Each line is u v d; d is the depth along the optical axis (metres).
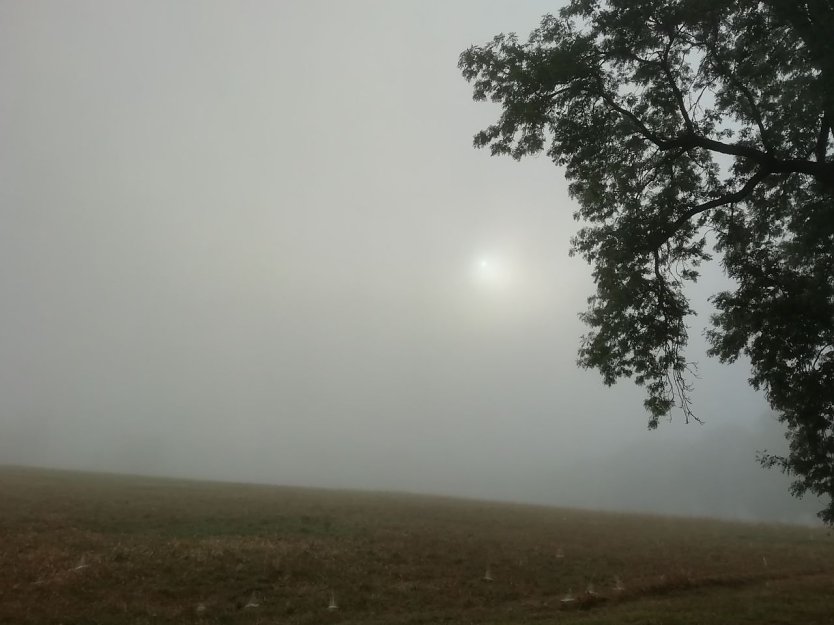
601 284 16.95
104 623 12.22
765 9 14.50
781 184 17.45
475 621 13.48
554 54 15.30
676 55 16.66
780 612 13.70
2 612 12.03
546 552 21.11
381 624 13.21
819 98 13.27
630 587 16.53
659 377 16.72
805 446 16.42
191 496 30.28
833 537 29.42
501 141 17.27
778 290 15.81
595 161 16.78
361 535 22.08
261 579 15.80
